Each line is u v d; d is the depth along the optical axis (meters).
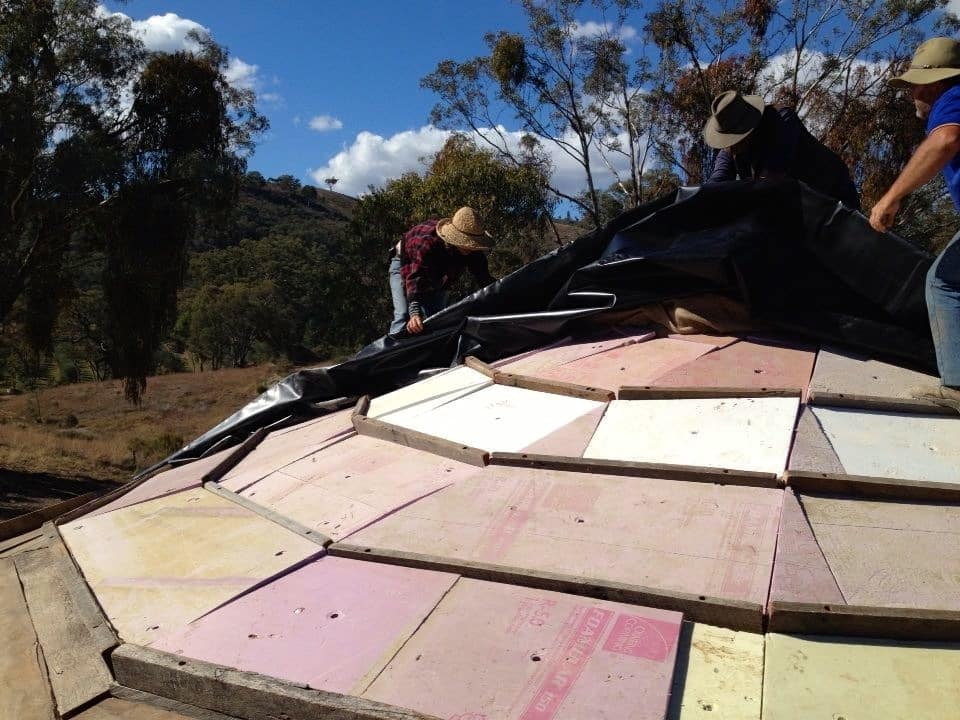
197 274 84.69
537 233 30.20
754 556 2.64
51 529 3.98
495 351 5.38
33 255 24.41
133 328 25.77
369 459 4.02
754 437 3.42
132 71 25.58
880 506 2.91
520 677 2.20
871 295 4.25
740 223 4.63
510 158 28.19
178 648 2.60
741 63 23.59
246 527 3.49
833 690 2.07
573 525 3.01
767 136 4.91
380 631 2.52
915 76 3.15
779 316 4.45
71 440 30.42
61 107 24.45
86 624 2.87
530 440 3.79
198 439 5.23
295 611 2.72
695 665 2.22
